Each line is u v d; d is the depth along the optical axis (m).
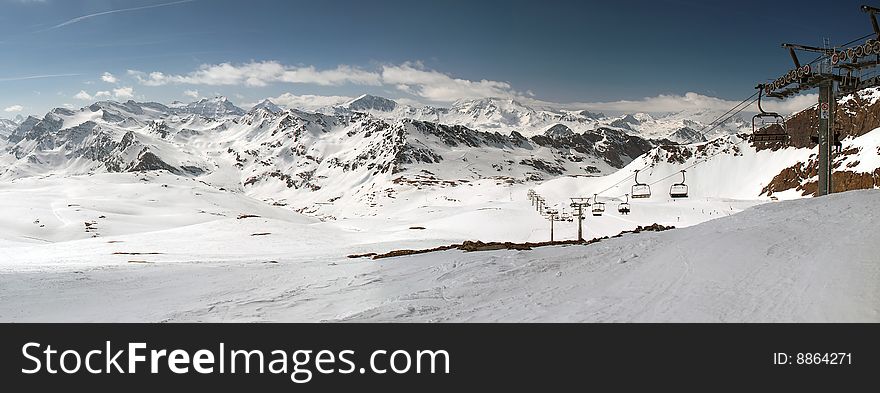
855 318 9.55
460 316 12.70
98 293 20.41
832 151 24.75
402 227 134.25
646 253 16.78
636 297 12.42
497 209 153.50
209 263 33.38
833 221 16.28
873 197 19.05
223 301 17.62
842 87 24.03
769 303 10.69
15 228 127.75
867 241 13.19
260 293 19.23
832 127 24.73
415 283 18.20
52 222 138.62
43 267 32.75
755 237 15.35
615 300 12.50
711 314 10.61
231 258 44.62
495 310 12.93
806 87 25.59
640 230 30.64
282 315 15.04
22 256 54.16
